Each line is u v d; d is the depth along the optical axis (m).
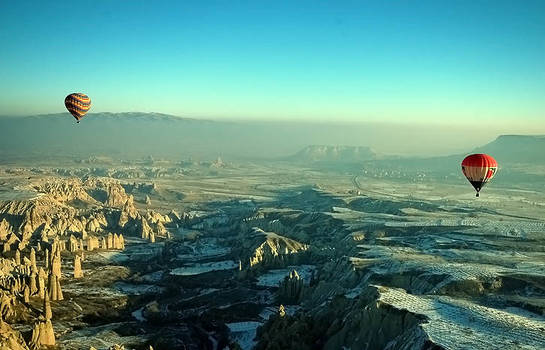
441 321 110.88
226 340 155.88
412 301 125.50
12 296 163.25
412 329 110.12
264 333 146.50
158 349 147.12
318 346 131.88
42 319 146.62
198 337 161.38
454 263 164.62
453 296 135.88
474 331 105.19
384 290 134.75
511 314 117.75
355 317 127.50
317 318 147.75
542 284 139.75
